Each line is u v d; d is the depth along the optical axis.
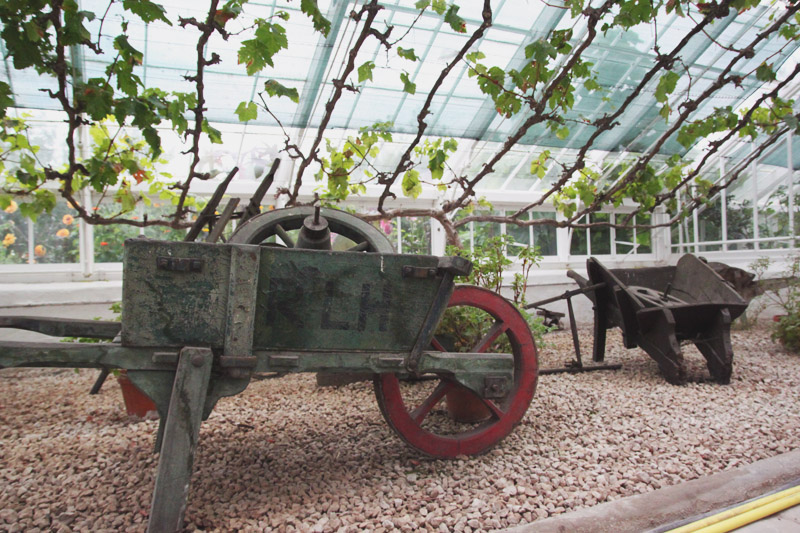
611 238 9.73
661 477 2.72
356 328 2.55
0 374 5.64
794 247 8.10
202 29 3.09
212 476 2.78
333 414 3.87
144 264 2.21
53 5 2.83
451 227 5.55
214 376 2.36
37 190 5.17
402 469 2.84
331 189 5.01
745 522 2.23
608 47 6.39
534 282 8.45
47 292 6.07
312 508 2.40
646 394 4.33
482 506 2.39
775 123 5.84
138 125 3.47
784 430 3.38
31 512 2.37
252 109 4.12
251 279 2.34
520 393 3.12
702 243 9.32
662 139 5.36
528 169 8.45
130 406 3.88
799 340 5.89
